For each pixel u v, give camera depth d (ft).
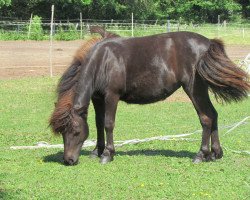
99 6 171.53
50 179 27.78
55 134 30.14
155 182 27.14
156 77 31.17
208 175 28.58
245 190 25.84
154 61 31.12
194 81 30.96
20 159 32.60
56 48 111.24
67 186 26.50
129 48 31.53
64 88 30.68
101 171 29.40
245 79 30.40
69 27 145.69
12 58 93.30
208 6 189.67
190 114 51.24
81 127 30.17
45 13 168.55
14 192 25.57
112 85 31.19
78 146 30.45
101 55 31.30
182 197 24.75
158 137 39.45
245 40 140.46
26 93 62.39
